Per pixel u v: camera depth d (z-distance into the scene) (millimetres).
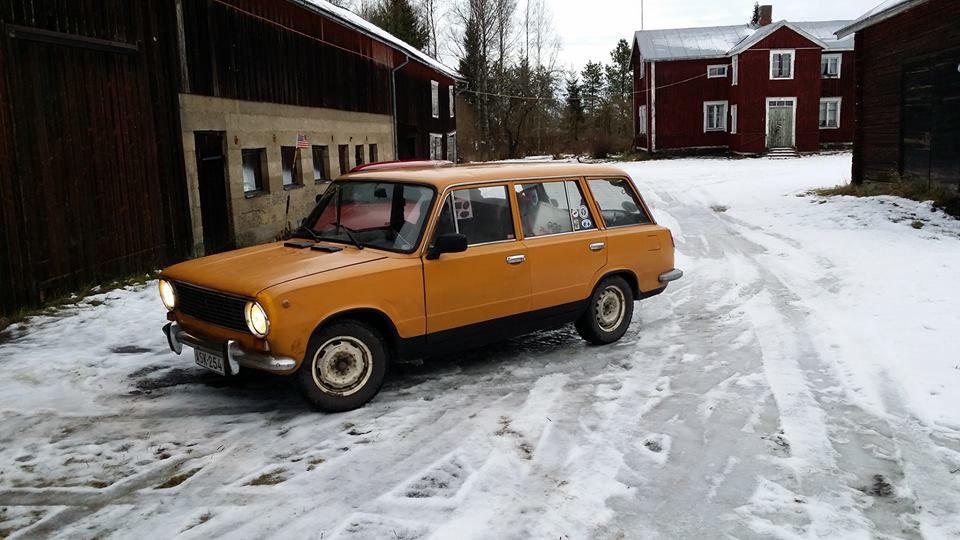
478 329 6109
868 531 3664
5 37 8266
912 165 16594
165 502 4078
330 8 17328
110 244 10242
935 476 4242
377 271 5457
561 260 6598
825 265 10703
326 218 6414
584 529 3711
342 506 3977
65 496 4184
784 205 17984
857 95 19234
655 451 4656
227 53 13711
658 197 21812
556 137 61812
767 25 44625
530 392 5777
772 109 41750
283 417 5336
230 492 4176
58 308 8656
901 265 10086
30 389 5961
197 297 5613
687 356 6684
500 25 57938
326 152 19219
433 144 31641
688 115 45188
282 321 4977
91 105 9883
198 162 12789
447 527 3727
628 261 7188
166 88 11742
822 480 4215
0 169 8125
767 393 5645
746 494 4066
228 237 13883
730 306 8602
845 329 7266
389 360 5871
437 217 5840
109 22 10312
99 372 6406
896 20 17047
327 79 18969
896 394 5512
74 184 9477
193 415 5410
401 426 5098
